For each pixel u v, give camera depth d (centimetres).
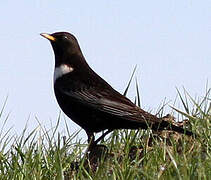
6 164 1161
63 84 1413
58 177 1048
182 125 1300
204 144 1112
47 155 1204
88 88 1385
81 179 1052
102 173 1057
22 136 1227
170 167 1009
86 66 1448
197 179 944
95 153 1263
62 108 1430
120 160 1176
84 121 1391
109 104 1348
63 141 1225
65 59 1451
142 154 1177
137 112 1295
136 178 1016
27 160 1156
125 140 1268
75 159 1234
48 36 1473
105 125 1359
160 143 1186
